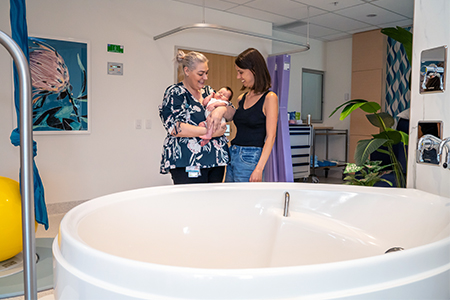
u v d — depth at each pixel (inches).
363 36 253.0
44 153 150.8
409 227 49.8
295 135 234.2
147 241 50.4
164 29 179.6
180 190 54.9
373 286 26.7
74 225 38.6
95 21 159.3
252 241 56.9
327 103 286.5
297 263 54.4
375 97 248.2
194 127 75.2
